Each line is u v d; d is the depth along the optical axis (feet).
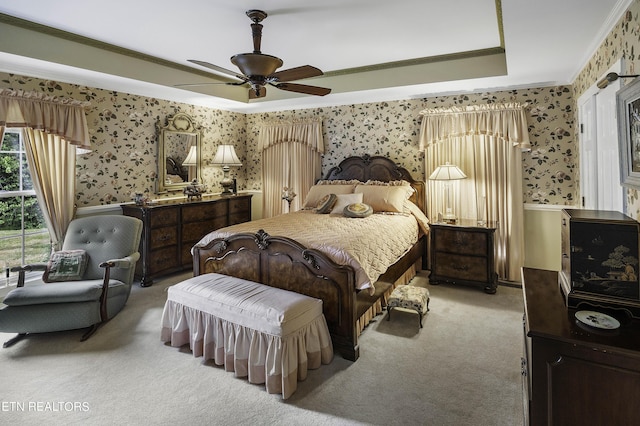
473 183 14.33
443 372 7.82
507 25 7.66
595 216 5.35
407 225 12.96
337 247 8.75
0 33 9.39
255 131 19.89
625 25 6.68
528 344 4.90
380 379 7.59
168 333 9.12
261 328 7.29
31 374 7.75
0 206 11.25
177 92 14.67
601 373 3.99
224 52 12.08
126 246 11.32
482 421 6.27
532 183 13.66
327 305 8.63
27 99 10.87
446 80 12.96
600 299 4.84
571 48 9.18
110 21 9.50
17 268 9.89
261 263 9.57
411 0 8.33
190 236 15.16
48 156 11.82
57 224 12.06
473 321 10.42
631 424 3.90
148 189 15.34
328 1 8.36
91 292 9.57
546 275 6.58
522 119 13.25
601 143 9.00
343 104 17.08
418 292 10.40
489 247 12.60
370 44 11.35
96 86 13.23
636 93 5.54
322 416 6.46
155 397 6.98
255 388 7.30
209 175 18.16
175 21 9.48
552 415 4.26
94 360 8.34
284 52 12.11
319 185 16.28
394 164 15.67
